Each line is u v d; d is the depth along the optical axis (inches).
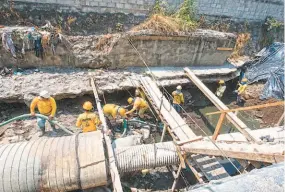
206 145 210.1
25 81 303.3
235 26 516.1
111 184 221.9
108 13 389.4
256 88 428.8
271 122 373.1
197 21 463.8
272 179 61.0
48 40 311.3
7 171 179.5
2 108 296.4
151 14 416.8
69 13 365.4
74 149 195.9
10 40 296.2
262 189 58.7
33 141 207.5
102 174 193.2
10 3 331.6
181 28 375.2
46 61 330.3
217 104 285.3
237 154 176.1
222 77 417.4
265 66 447.8
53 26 357.4
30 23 346.6
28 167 183.0
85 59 342.0
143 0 400.8
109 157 200.5
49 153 192.1
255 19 535.2
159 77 358.0
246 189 58.9
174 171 252.1
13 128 272.5
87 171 190.1
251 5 506.3
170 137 314.8
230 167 240.7
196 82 345.4
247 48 535.8
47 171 184.7
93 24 383.2
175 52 384.2
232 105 416.8
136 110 324.8
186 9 414.0
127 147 221.5
